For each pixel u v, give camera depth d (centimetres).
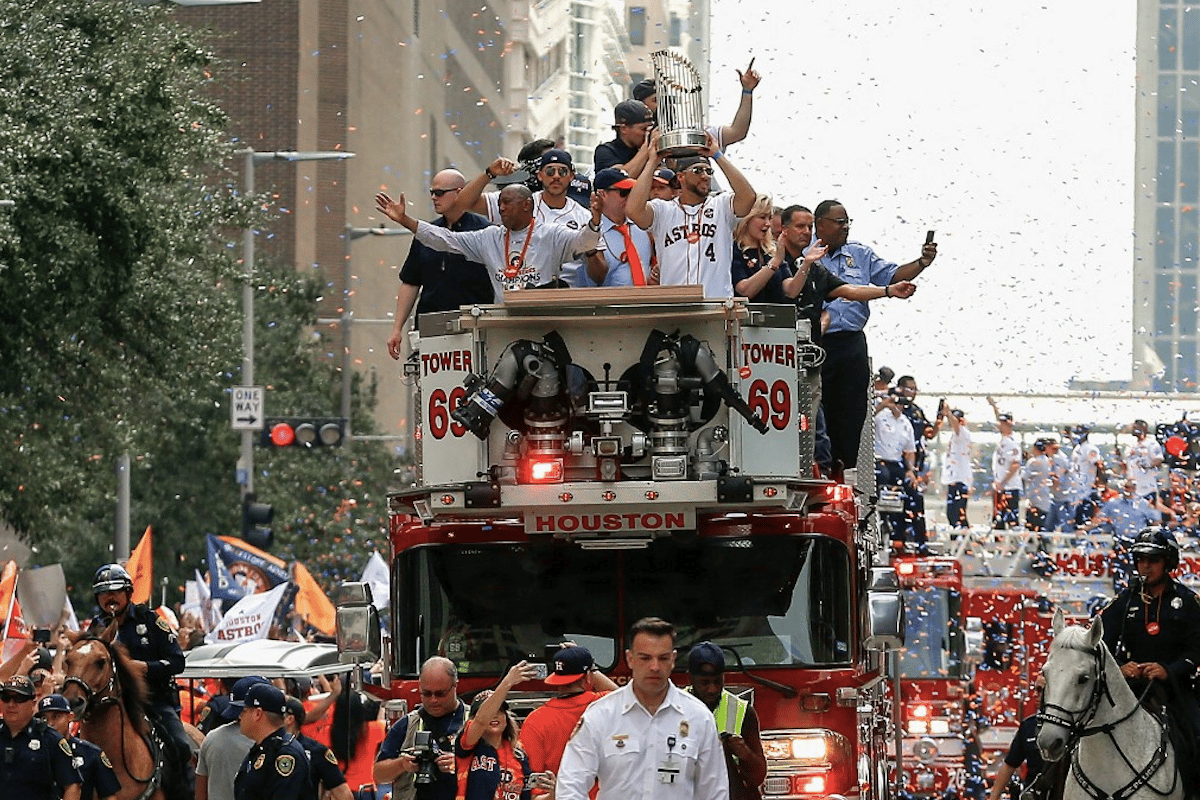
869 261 5081
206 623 8062
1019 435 8825
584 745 2955
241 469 11038
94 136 7856
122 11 8294
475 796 3766
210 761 4350
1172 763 4166
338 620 4078
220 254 9569
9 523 8800
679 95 4319
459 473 4016
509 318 3956
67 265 7825
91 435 8756
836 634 4106
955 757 7388
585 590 4106
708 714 2984
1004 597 7762
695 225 4312
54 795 3950
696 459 3991
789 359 4059
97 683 4094
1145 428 8462
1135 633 4297
